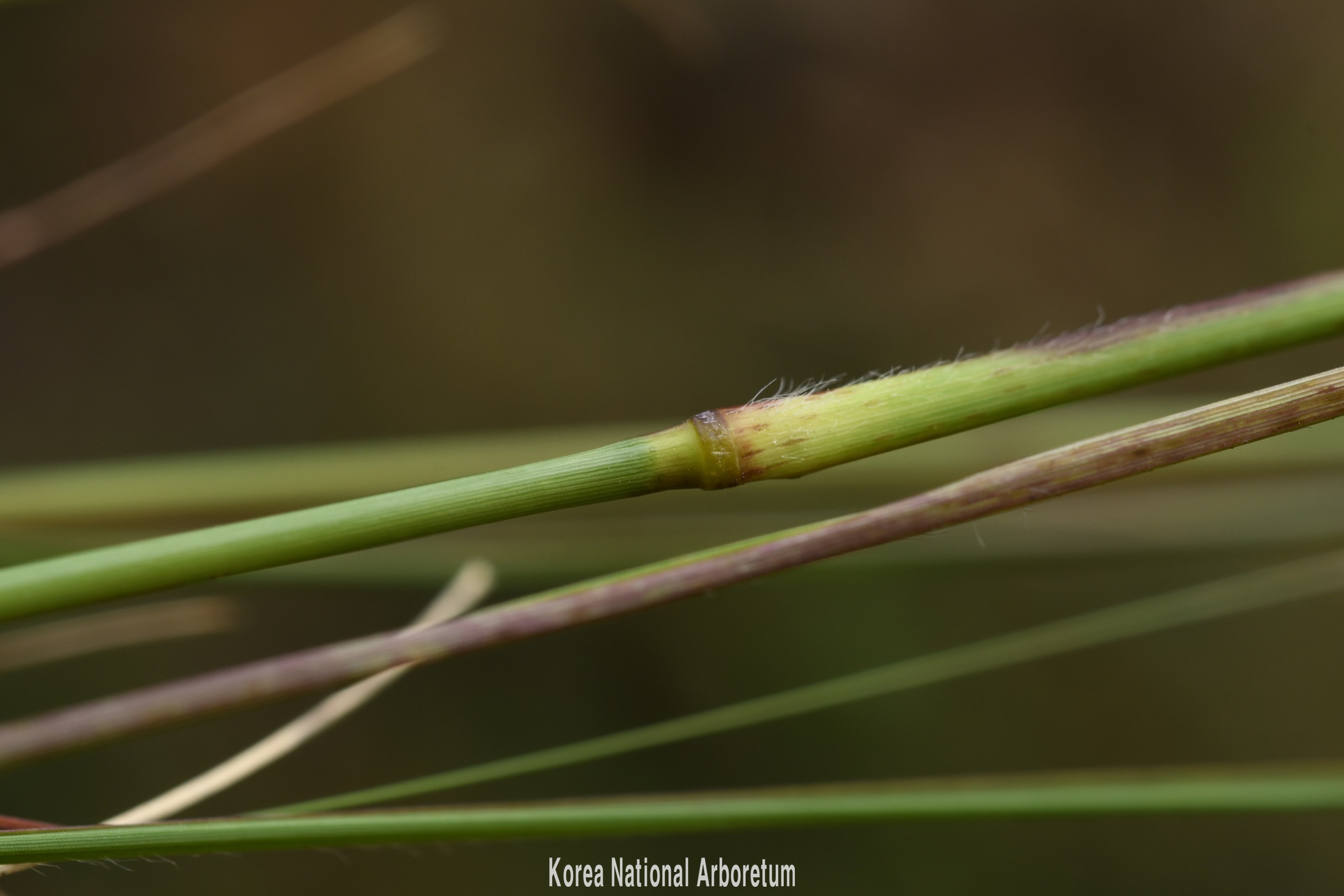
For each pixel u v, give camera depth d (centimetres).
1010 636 21
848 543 19
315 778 53
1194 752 56
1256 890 51
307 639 54
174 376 59
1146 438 18
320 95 31
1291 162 62
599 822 19
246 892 50
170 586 18
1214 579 52
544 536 28
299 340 62
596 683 56
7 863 18
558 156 67
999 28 65
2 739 19
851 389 18
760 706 20
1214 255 63
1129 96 65
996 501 18
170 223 61
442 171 66
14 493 23
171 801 20
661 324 66
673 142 67
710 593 19
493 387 64
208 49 61
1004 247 65
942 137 66
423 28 38
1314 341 18
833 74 66
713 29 65
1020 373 18
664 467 18
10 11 57
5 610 18
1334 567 22
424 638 19
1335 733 56
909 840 51
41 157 57
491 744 54
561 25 66
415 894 51
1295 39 62
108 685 51
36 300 57
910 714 56
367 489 26
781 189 67
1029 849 52
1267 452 27
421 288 65
